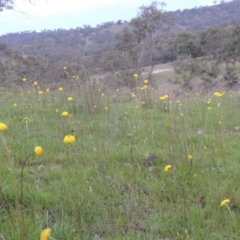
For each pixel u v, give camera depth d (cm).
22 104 887
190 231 308
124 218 324
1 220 311
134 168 432
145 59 2750
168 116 712
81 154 473
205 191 370
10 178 390
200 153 458
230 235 295
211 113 741
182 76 2462
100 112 743
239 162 449
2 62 1852
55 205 347
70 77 1074
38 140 545
